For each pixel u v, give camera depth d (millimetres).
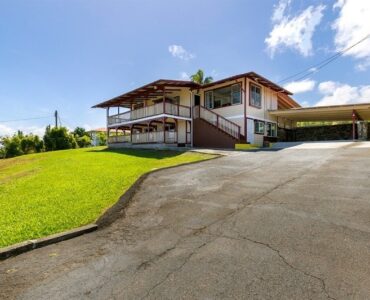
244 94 20969
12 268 4125
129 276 3678
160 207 6613
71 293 3367
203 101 24156
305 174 8375
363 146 14289
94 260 4238
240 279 3381
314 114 23703
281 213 5352
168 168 11320
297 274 3377
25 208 7152
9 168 18500
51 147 38219
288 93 25844
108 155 18484
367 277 3211
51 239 5039
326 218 4902
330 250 3861
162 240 4785
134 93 24391
